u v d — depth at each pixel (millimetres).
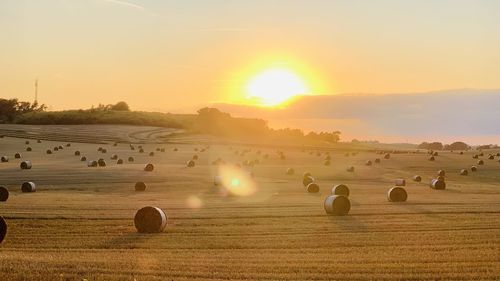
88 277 19953
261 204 42625
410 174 75812
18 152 99625
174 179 62562
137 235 29781
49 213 36188
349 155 105688
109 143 118438
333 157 100438
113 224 33000
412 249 25859
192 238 28891
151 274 20672
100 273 20578
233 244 27234
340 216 36312
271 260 23344
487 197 48594
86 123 158250
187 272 21000
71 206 40000
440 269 21922
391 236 29125
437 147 179000
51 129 140750
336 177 70625
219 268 21781
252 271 21438
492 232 30172
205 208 39969
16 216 34812
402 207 40719
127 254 24656
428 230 30922
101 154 98188
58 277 19797
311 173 74000
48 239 28547
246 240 28266
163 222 30703
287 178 68375
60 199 44656
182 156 97250
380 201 45062
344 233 30109
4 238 27719
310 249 25969
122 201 44125
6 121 167875
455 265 22594
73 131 138375
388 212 37969
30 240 28234
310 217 35906
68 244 27312
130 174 66312
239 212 37906
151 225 30672
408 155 105250
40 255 24094
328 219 35062
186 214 36875
